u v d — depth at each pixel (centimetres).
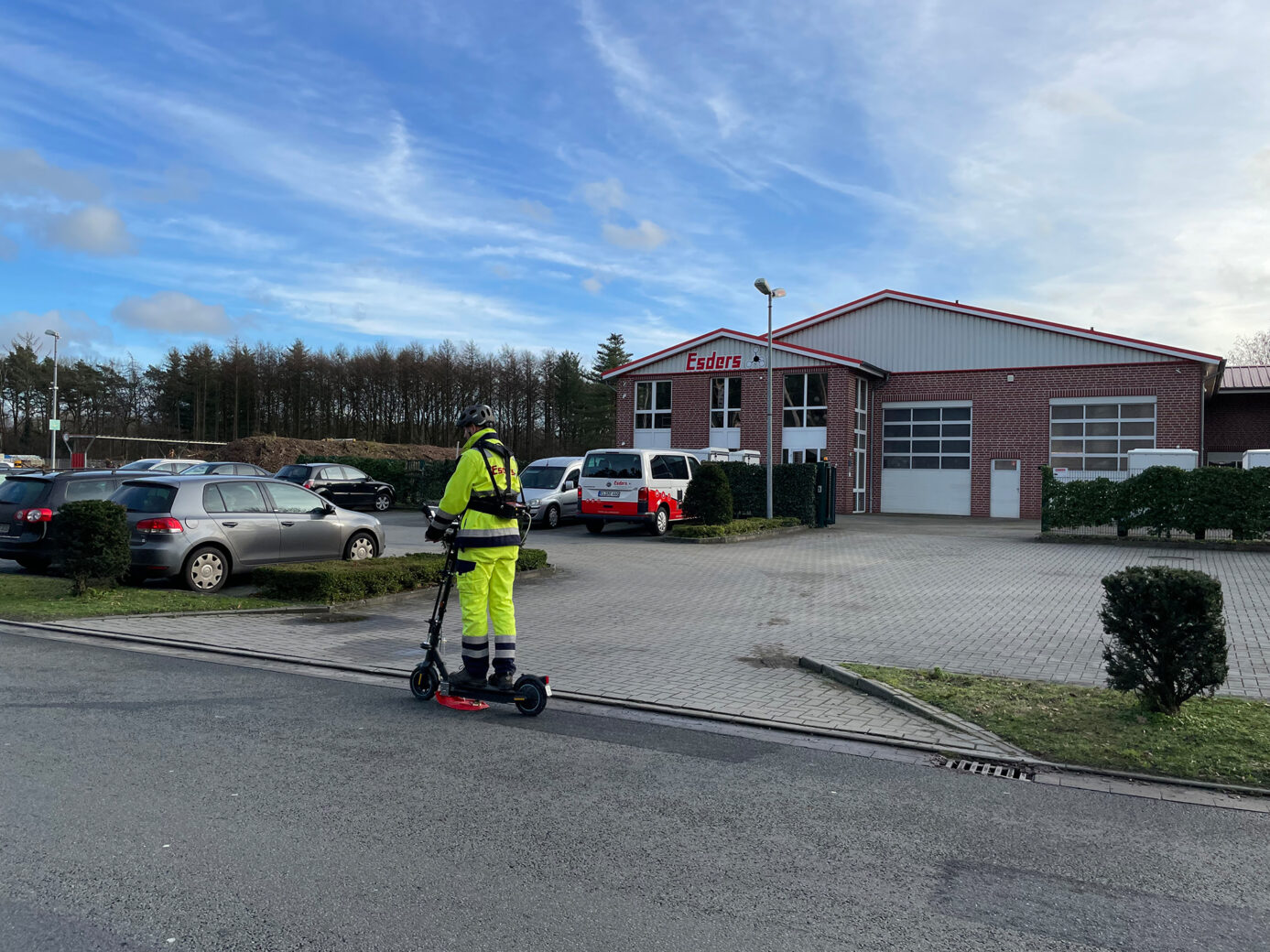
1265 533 1691
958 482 2911
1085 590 1178
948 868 368
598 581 1247
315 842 378
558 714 601
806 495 2181
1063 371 2753
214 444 6362
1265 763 495
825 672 728
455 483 581
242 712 586
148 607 953
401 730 550
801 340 3175
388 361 6994
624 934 306
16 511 1184
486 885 341
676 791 455
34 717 564
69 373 6675
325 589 1002
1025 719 581
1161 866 374
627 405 3275
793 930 312
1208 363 2539
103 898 325
